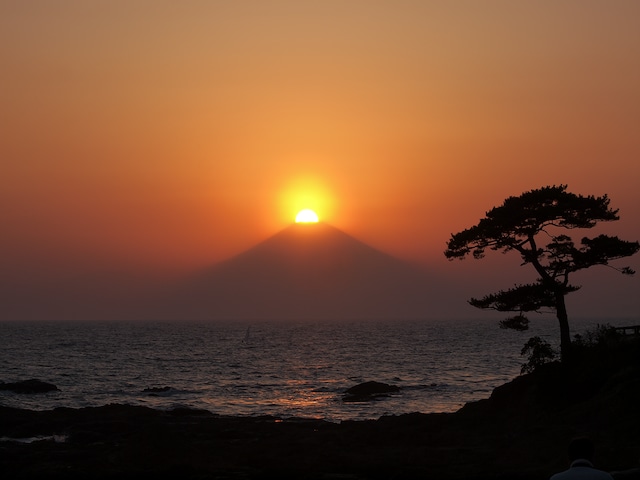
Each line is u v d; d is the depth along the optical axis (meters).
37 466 31.56
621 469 25.94
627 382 37.09
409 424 43.62
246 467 31.44
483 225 45.50
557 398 41.09
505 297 45.09
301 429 45.09
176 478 29.41
